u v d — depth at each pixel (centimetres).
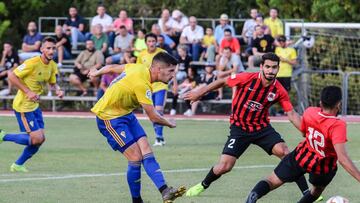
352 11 5281
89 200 1928
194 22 4731
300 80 4719
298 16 5525
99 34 4728
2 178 2270
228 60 4391
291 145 3183
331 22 5362
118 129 1809
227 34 4425
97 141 3269
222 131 3712
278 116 4484
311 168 1662
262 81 1945
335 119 1589
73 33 4966
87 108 4978
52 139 3334
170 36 4778
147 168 1770
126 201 1917
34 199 1936
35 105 2388
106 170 2445
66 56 4900
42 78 2422
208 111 4744
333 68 5078
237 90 1984
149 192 2061
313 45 4953
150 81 1792
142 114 4600
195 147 3073
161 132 3128
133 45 4644
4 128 3775
